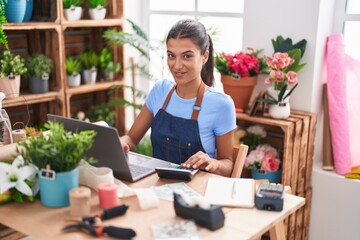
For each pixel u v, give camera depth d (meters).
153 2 3.75
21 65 2.84
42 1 3.06
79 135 1.50
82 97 3.70
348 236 2.88
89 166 1.65
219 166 1.90
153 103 2.23
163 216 1.44
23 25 2.78
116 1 3.44
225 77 2.90
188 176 1.71
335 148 2.86
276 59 2.70
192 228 1.33
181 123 2.05
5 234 1.64
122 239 1.30
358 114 2.83
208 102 2.04
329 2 2.82
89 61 3.41
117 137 1.59
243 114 2.89
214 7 3.40
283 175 2.75
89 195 1.44
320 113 3.01
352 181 2.79
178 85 2.07
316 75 2.87
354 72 2.82
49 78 3.19
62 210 1.49
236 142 2.99
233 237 1.31
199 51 1.95
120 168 1.70
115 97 3.67
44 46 3.12
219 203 1.51
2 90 2.80
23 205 1.53
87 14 3.38
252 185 1.64
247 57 2.86
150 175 1.79
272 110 2.78
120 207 1.44
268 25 2.97
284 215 1.47
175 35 1.92
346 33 2.91
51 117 1.76
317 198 2.99
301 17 2.81
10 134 2.26
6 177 1.53
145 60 3.85
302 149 2.84
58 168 1.48
